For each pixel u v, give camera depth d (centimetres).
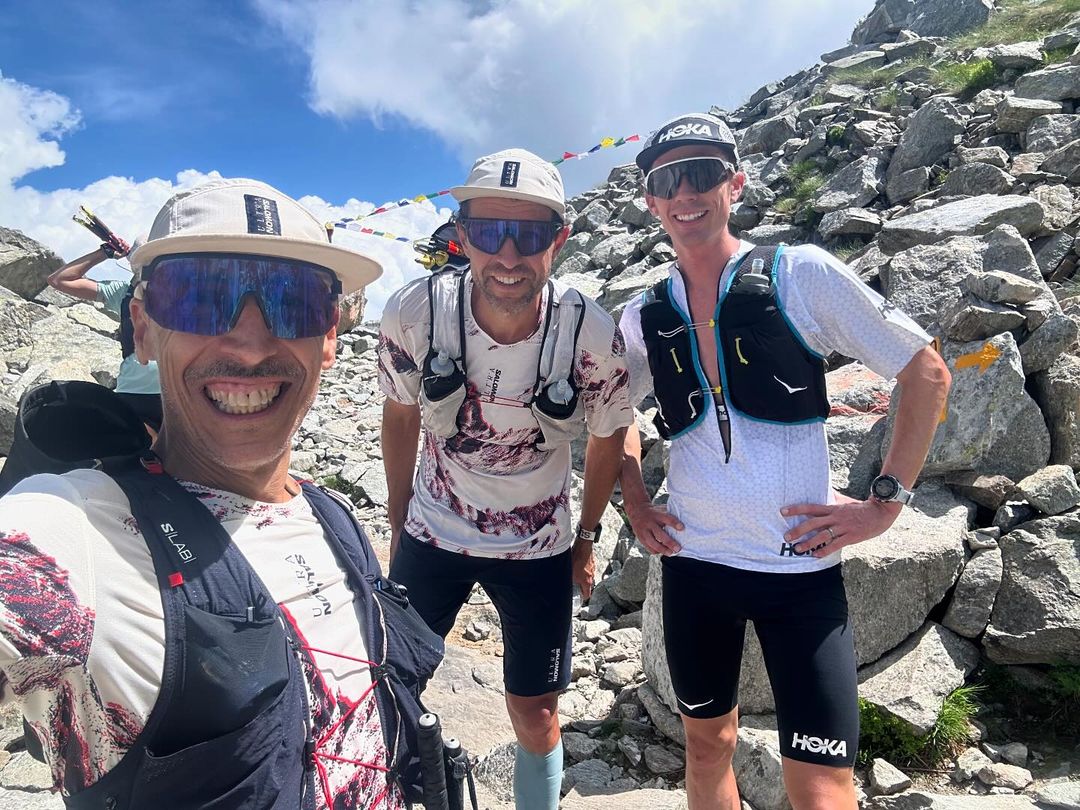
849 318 238
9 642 96
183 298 129
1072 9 1462
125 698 105
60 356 1130
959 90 1305
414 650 153
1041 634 332
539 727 290
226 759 109
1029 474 407
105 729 105
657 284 274
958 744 324
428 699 427
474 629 522
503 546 277
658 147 260
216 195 133
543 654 284
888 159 1108
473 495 279
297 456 841
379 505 740
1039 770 308
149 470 129
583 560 323
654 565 402
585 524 318
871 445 455
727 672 256
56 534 106
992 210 690
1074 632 325
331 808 124
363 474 794
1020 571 355
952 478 418
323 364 149
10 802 341
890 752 326
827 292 239
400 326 268
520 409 262
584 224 1700
